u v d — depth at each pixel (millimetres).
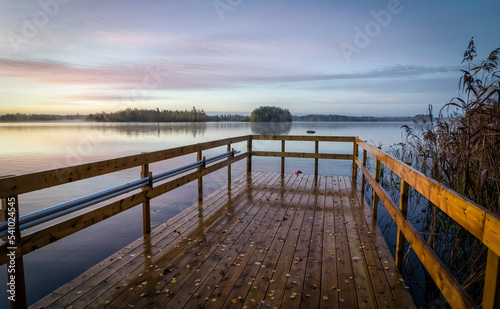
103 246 4035
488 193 2744
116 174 10883
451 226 3264
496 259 1029
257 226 3672
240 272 2496
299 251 2938
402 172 2451
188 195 6973
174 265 2621
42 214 2000
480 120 3123
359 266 2621
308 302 2061
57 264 3531
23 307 1874
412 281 2773
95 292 2170
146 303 2035
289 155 7262
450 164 3467
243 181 6547
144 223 3375
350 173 11367
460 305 1260
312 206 4598
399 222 2455
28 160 13914
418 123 5371
